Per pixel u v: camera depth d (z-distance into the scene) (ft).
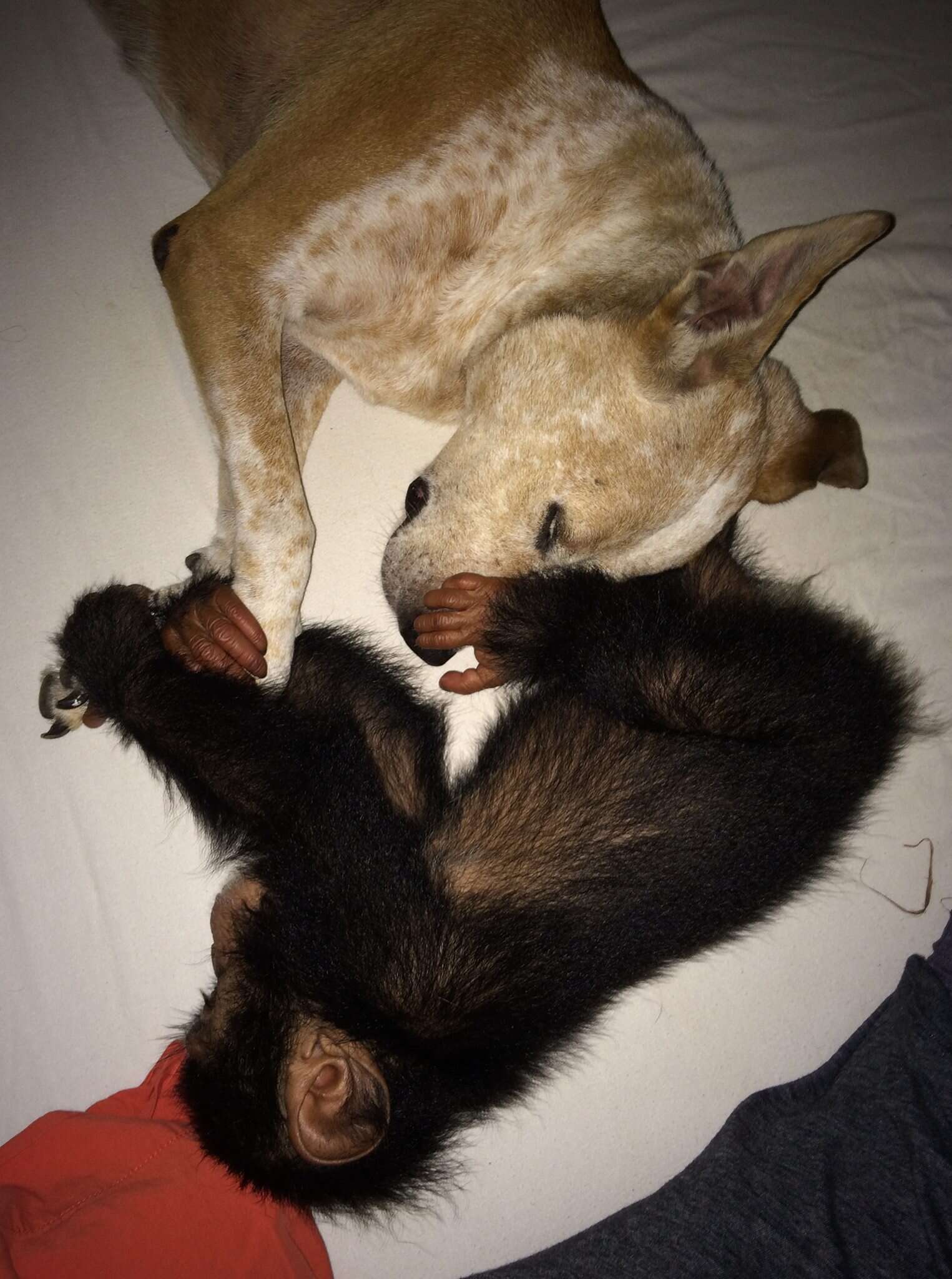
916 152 2.23
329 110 1.51
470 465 1.54
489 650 1.64
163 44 1.78
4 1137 1.66
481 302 1.63
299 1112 1.45
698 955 1.73
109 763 1.75
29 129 1.92
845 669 1.79
